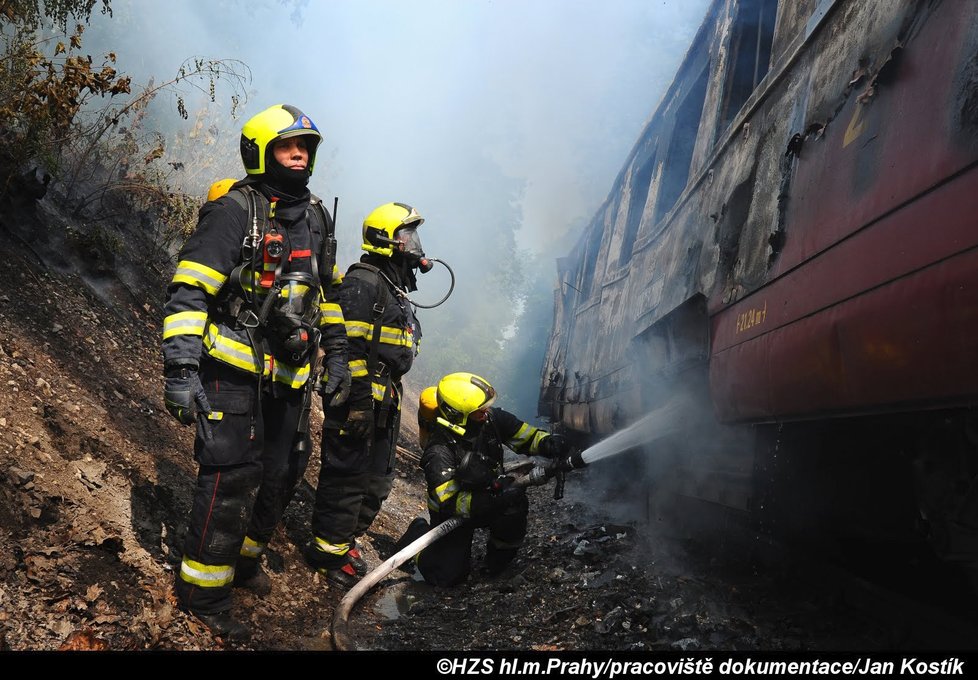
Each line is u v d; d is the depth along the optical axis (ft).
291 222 9.52
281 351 9.64
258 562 11.13
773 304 10.05
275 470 10.46
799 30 11.48
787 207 10.25
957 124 6.50
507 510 14.07
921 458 7.56
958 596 9.30
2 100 15.16
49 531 9.05
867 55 8.66
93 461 10.98
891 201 7.41
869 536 10.16
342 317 11.34
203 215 9.12
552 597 12.37
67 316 14.65
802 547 11.71
